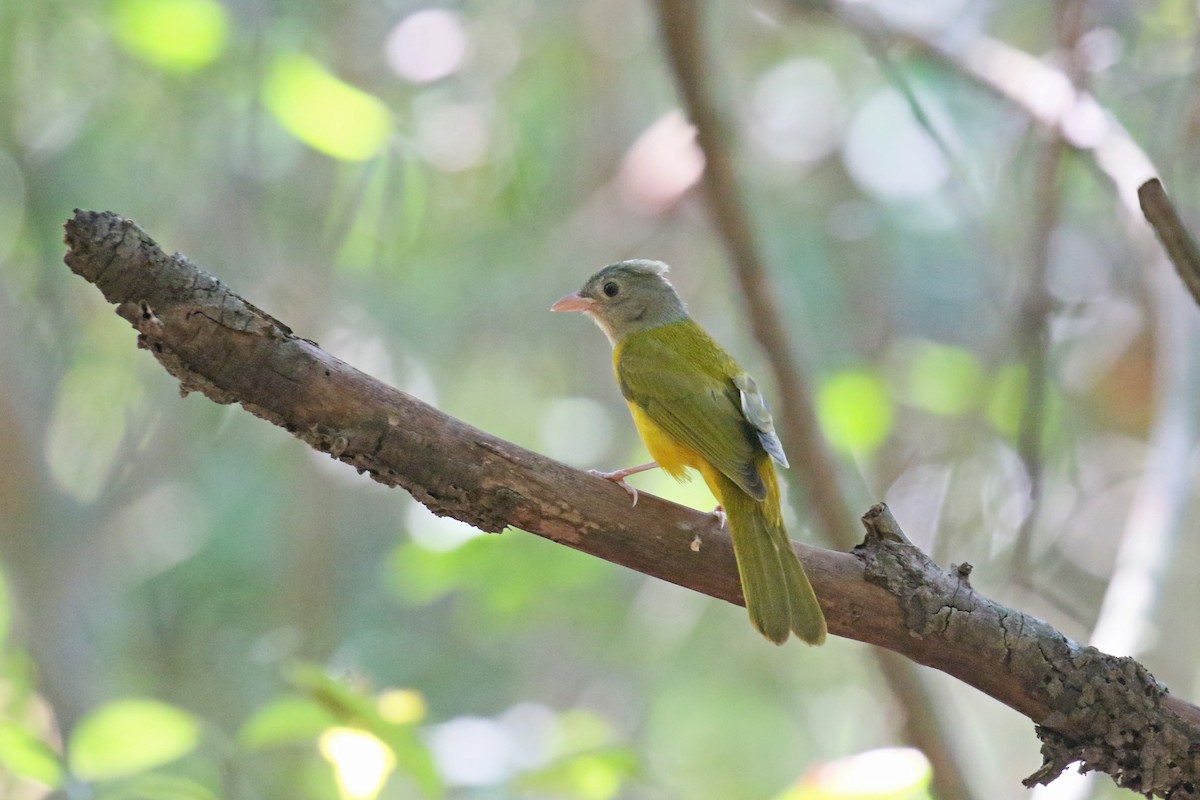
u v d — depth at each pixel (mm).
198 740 8164
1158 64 11789
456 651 15102
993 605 5793
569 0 14492
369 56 14055
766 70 15102
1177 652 10664
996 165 11688
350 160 12008
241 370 5246
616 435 15102
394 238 12938
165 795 7895
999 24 14219
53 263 13102
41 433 13148
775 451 7238
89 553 14023
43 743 7734
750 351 13391
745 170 13383
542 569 11898
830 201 14719
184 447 14891
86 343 13711
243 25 12359
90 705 12891
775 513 6723
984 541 10805
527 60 14414
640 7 14453
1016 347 10008
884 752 7441
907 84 10086
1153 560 7820
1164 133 11383
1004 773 13945
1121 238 11930
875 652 8625
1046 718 5762
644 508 5887
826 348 13922
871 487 11680
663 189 11383
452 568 11812
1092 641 7656
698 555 5977
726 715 15062
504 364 14992
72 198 13086
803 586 5898
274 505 15031
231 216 13336
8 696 11359
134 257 5031
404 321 14438
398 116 13062
